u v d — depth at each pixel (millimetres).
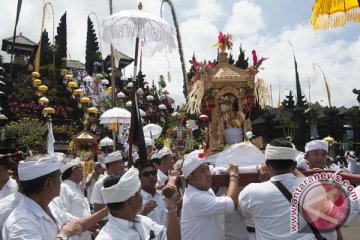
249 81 5500
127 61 47156
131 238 2975
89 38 57062
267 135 33438
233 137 5578
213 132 5598
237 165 4242
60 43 51625
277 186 3324
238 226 4367
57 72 42156
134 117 5898
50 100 33062
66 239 2865
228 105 5680
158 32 6301
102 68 42656
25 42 49125
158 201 5266
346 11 5469
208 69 5566
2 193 5074
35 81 33656
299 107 31188
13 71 43875
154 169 5316
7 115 31750
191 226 3854
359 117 38594
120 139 15203
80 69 50438
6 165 5062
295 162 3486
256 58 5535
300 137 30500
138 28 6066
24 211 3029
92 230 3867
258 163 4480
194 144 10844
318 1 5578
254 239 3975
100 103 28484
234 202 3805
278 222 3246
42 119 30906
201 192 3848
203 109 5711
